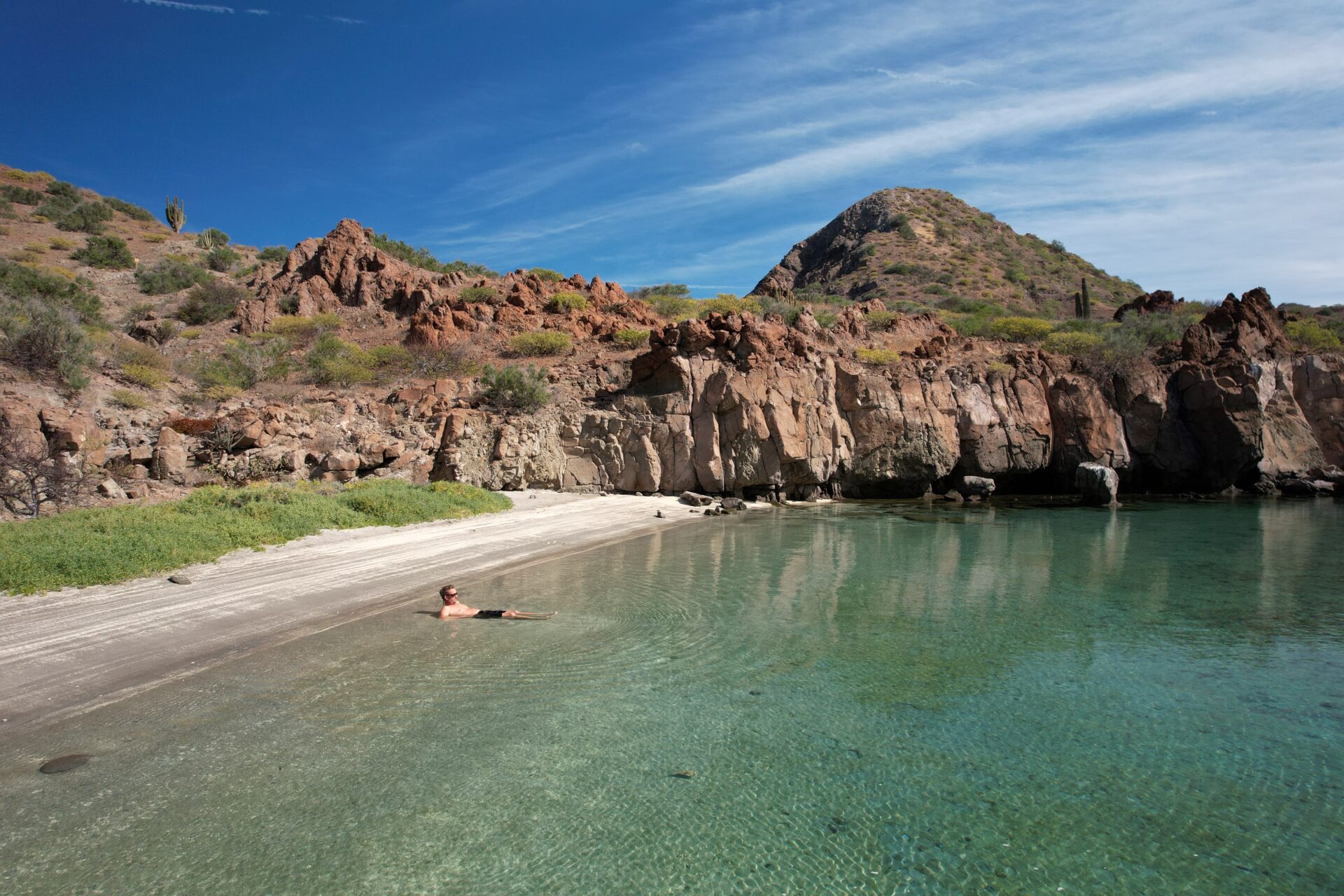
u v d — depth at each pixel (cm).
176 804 646
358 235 4675
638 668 1004
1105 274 10925
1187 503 3216
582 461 3105
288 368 3322
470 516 2292
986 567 1758
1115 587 1543
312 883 541
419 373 3484
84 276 4666
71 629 1059
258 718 825
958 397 3528
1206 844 606
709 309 4962
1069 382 3572
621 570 1683
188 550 1473
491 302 4328
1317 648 1118
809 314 3903
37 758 721
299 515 1859
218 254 5706
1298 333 4066
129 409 2489
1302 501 3256
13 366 2331
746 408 3136
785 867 569
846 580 1602
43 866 555
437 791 675
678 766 730
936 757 754
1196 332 3719
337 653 1045
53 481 1809
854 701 898
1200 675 1000
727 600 1401
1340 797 683
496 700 887
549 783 693
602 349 3888
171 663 980
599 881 548
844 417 3434
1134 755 764
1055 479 3616
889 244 10500
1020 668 1022
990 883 554
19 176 7250
